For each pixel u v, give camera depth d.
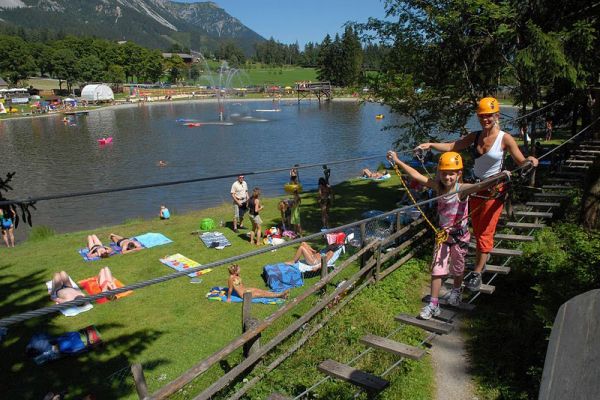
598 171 10.89
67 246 15.38
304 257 12.84
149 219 19.97
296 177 16.94
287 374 7.13
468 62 13.27
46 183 29.19
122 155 39.03
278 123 64.75
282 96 136.25
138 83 162.50
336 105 104.88
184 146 43.75
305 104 109.31
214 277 12.24
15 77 131.00
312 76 196.88
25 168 34.03
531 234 10.48
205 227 16.69
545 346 6.76
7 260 14.13
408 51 14.00
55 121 70.31
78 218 21.62
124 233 16.80
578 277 7.36
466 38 12.45
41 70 137.00
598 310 1.66
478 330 7.86
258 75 197.62
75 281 12.35
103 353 8.76
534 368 6.29
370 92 15.66
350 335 7.89
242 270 12.62
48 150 42.28
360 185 23.39
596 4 10.97
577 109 18.31
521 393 6.14
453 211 5.55
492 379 6.58
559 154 17.44
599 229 10.70
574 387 1.59
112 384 7.81
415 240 11.54
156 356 8.59
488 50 12.86
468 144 5.87
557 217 12.17
